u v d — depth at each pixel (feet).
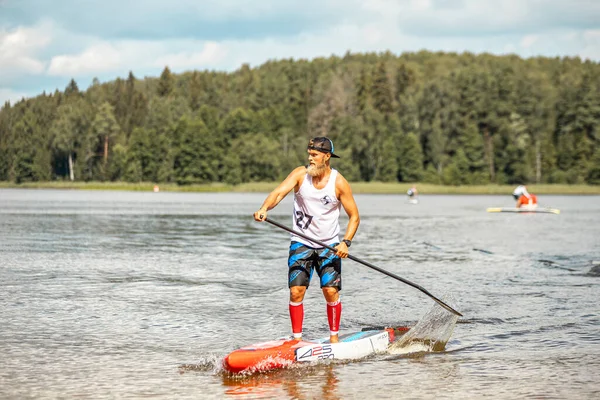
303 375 29.78
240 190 544.21
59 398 26.16
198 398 26.27
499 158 622.13
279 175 589.32
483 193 539.70
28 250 81.76
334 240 33.17
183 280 58.44
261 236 107.55
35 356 32.55
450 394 27.04
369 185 550.77
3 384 27.94
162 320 41.42
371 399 26.35
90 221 142.61
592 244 95.81
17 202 263.29
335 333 33.60
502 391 27.48
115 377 29.09
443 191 539.70
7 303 46.52
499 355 33.45
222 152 574.97
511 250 86.94
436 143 631.56
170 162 585.63
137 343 35.45
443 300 36.68
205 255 78.74
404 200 347.15
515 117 636.07
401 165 602.85
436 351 34.30
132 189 574.97
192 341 36.01
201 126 569.23
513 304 47.03
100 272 63.00
